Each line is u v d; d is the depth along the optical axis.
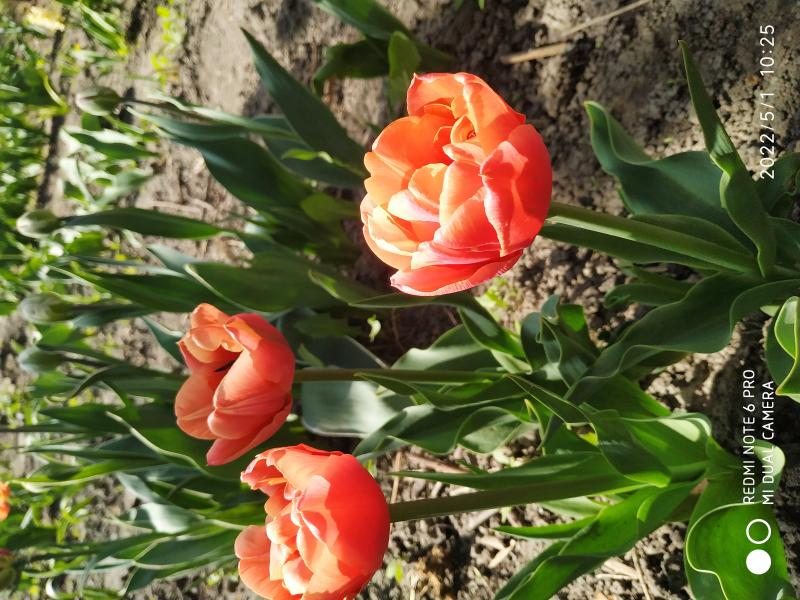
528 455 0.44
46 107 1.05
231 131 0.51
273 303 0.48
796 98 0.36
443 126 0.24
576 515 0.36
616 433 0.29
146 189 0.84
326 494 0.24
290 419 0.54
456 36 0.55
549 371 0.35
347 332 0.51
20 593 0.86
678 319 0.28
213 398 0.32
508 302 0.47
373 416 0.44
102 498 0.77
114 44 0.97
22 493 0.67
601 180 0.44
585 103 0.34
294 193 0.55
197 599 0.65
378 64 0.57
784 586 0.27
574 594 0.39
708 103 0.25
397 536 0.50
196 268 0.46
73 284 0.87
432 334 0.51
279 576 0.26
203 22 0.84
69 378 0.56
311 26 0.70
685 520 0.33
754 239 0.27
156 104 0.52
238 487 0.48
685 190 0.32
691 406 0.37
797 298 0.25
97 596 0.69
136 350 0.81
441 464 0.49
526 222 0.22
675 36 0.41
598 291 0.43
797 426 0.32
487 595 0.44
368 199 0.24
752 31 0.38
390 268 0.55
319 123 0.50
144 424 0.44
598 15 0.46
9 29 1.13
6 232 0.93
